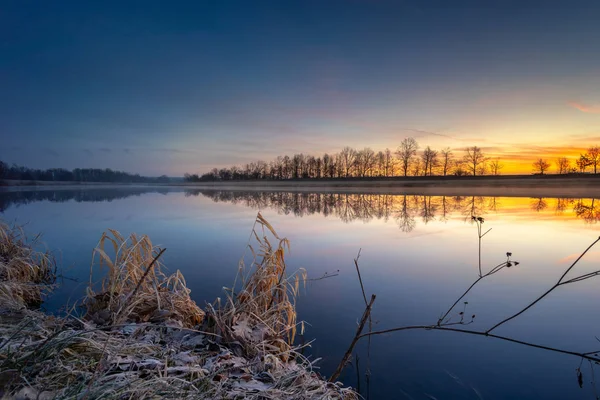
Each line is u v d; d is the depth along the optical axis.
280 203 22.81
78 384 1.56
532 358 2.84
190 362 2.23
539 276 5.18
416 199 26.31
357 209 17.73
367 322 3.58
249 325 3.00
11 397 1.41
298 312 3.85
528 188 37.53
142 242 3.88
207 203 22.73
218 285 4.68
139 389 1.59
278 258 3.72
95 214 14.47
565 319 3.59
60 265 5.99
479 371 2.63
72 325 2.76
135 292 3.18
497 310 3.86
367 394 2.35
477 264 5.91
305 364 2.78
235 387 1.94
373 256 6.57
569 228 9.97
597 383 2.47
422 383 2.48
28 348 1.80
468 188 41.31
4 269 4.88
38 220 12.04
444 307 3.96
